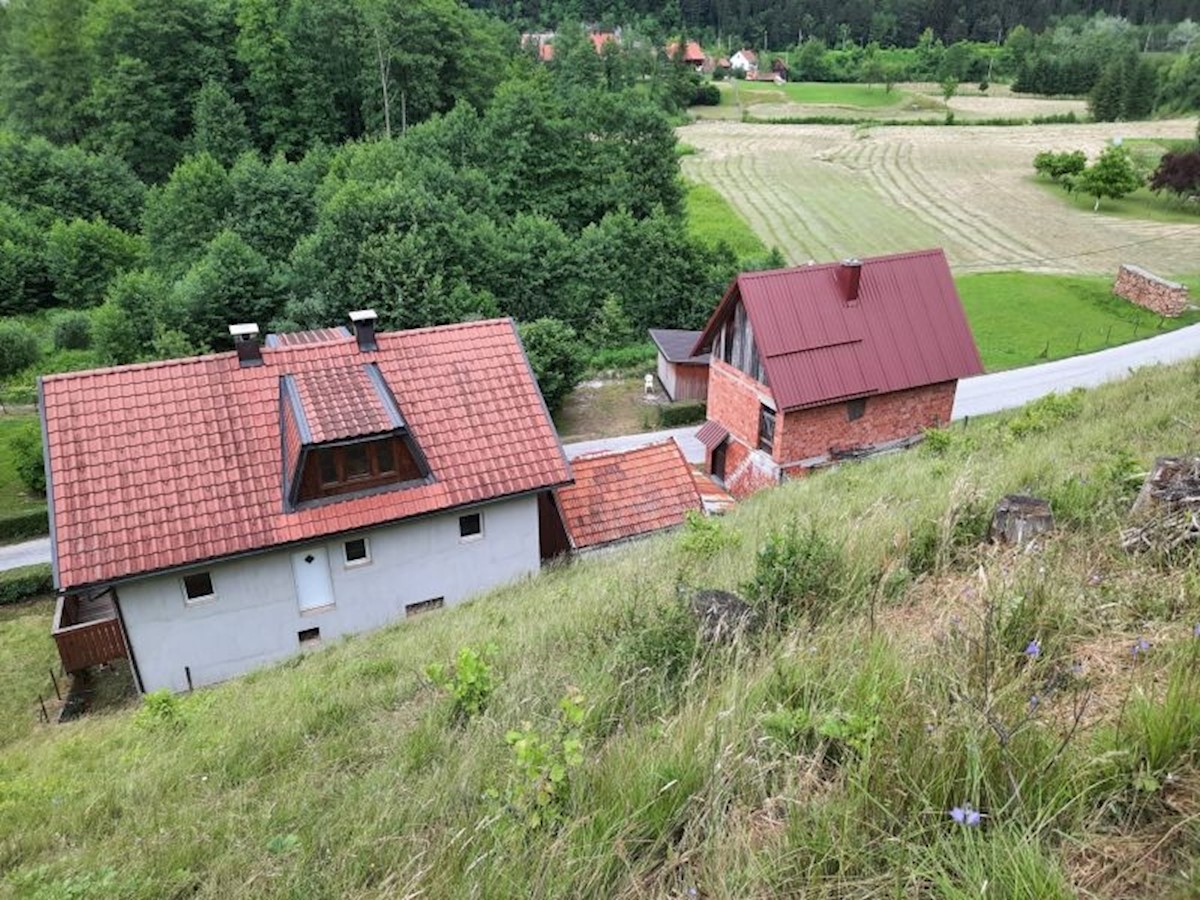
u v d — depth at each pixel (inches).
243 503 725.3
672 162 2351.1
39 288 2132.1
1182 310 1968.5
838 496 557.9
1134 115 4274.1
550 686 258.1
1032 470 408.5
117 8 2479.1
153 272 1833.2
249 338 773.9
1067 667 174.4
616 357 1756.9
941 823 134.8
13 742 697.6
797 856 136.8
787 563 272.1
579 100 2421.3
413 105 2741.1
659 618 267.6
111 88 2482.8
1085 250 2561.5
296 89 2598.4
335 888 170.9
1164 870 120.0
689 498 889.5
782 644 210.4
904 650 189.5
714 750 166.7
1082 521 286.0
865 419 1080.2
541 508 898.7
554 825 161.2
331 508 745.0
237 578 726.5
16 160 2317.9
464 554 818.8
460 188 1978.3
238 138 2500.0
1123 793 133.8
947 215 2925.7
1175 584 206.5
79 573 665.6
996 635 179.9
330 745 294.5
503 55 3184.1
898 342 1067.9
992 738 145.4
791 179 3307.1
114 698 786.8
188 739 376.8
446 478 788.6
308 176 2114.9
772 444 1066.1
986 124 4190.5
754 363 1073.5
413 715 300.7
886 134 4005.9
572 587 534.6
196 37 2615.7
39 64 2716.5
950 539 280.4
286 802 240.7
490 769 203.6
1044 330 1881.2
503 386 850.8
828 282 1066.7
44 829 291.4
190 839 231.0
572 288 1878.7
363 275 1636.3
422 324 1631.4
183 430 739.4
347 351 821.2
